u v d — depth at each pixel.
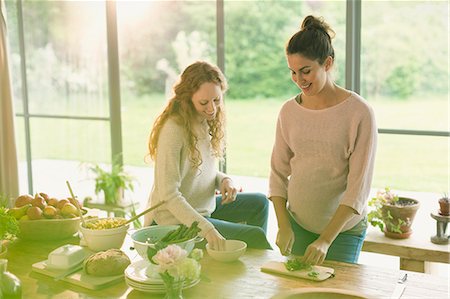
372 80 3.79
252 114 14.32
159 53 5.08
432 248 3.01
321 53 2.21
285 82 13.37
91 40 4.70
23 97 5.07
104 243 2.20
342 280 1.91
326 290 1.76
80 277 1.98
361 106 2.31
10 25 5.01
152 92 11.36
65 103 4.89
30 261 2.19
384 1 3.72
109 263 1.99
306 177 2.45
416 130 3.65
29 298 1.85
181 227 2.04
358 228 2.48
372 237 3.20
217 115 2.60
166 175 2.38
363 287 1.85
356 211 2.26
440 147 4.27
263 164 15.10
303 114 2.41
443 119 3.65
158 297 1.84
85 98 4.79
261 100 13.85
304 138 2.41
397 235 3.17
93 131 4.80
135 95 11.30
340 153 2.36
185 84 2.45
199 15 5.43
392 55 3.73
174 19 5.15
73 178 4.91
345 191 2.42
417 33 3.68
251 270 2.03
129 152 10.68
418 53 3.70
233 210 2.88
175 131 2.42
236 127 14.66
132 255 2.23
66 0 4.75
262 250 2.24
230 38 12.59
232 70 13.22
